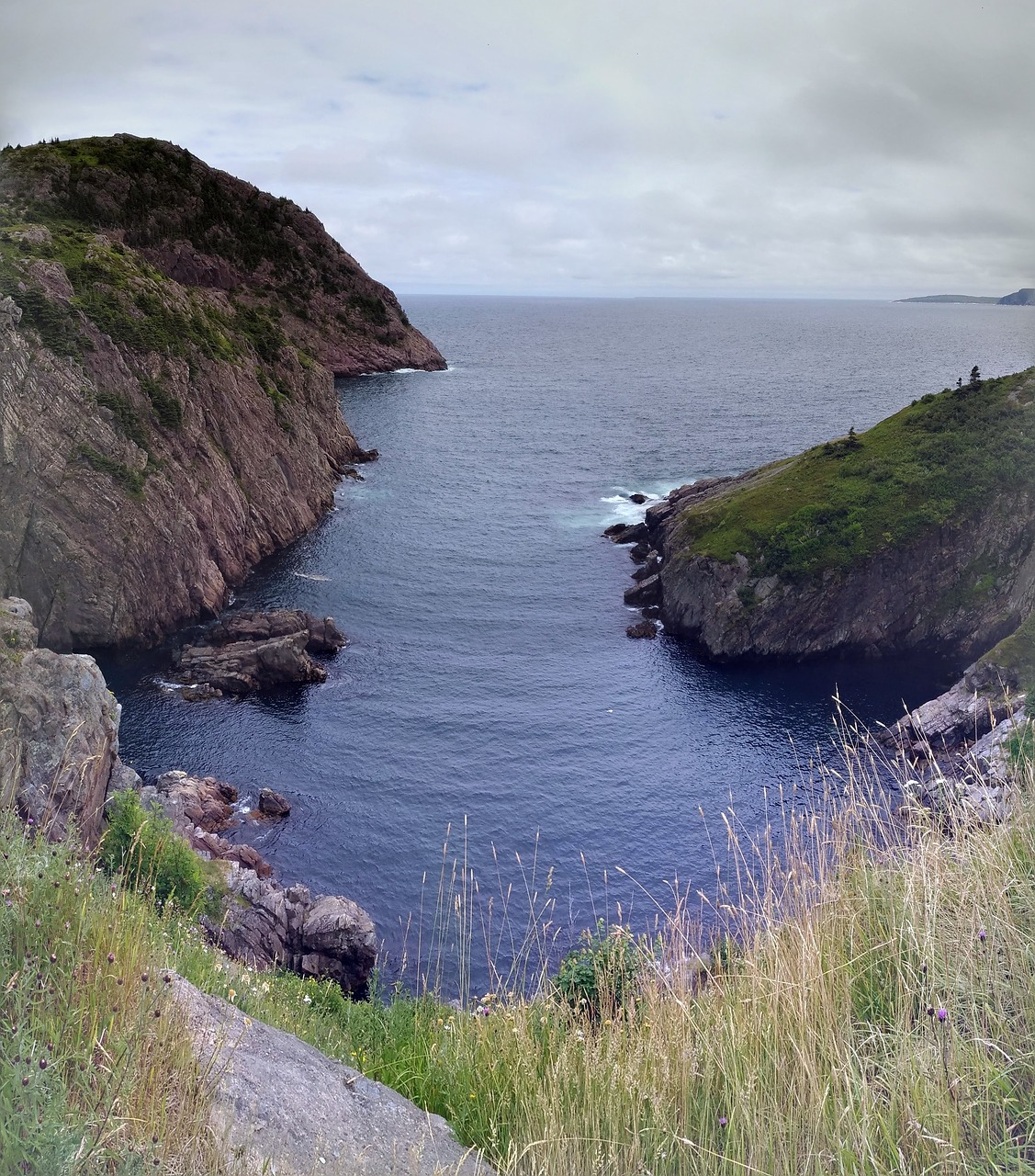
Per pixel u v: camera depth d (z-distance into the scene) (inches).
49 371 3034.0
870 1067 270.8
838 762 2381.9
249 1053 327.0
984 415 3710.6
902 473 3444.9
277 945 1509.6
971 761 414.9
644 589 3481.8
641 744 2480.3
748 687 2891.2
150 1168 222.1
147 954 324.5
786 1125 256.7
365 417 6889.8
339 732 2465.6
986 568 3221.0
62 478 2938.0
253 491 3885.3
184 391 3531.0
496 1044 370.6
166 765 2267.5
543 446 6200.8
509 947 1596.9
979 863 315.3
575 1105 299.3
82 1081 232.1
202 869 1571.1
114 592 2925.7
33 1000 256.2
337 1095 323.3
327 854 1963.6
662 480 5359.3
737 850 399.2
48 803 412.5
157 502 3097.9
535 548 4084.6
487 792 2224.4
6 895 290.5
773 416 7721.5
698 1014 326.3
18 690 1444.4
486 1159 307.4
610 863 1946.4
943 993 281.9
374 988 770.8
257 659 2733.8
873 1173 230.5
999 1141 231.0
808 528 3262.8
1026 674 2198.6
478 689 2760.8
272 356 5029.5
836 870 353.7
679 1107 283.0
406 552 3966.5
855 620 3157.0
